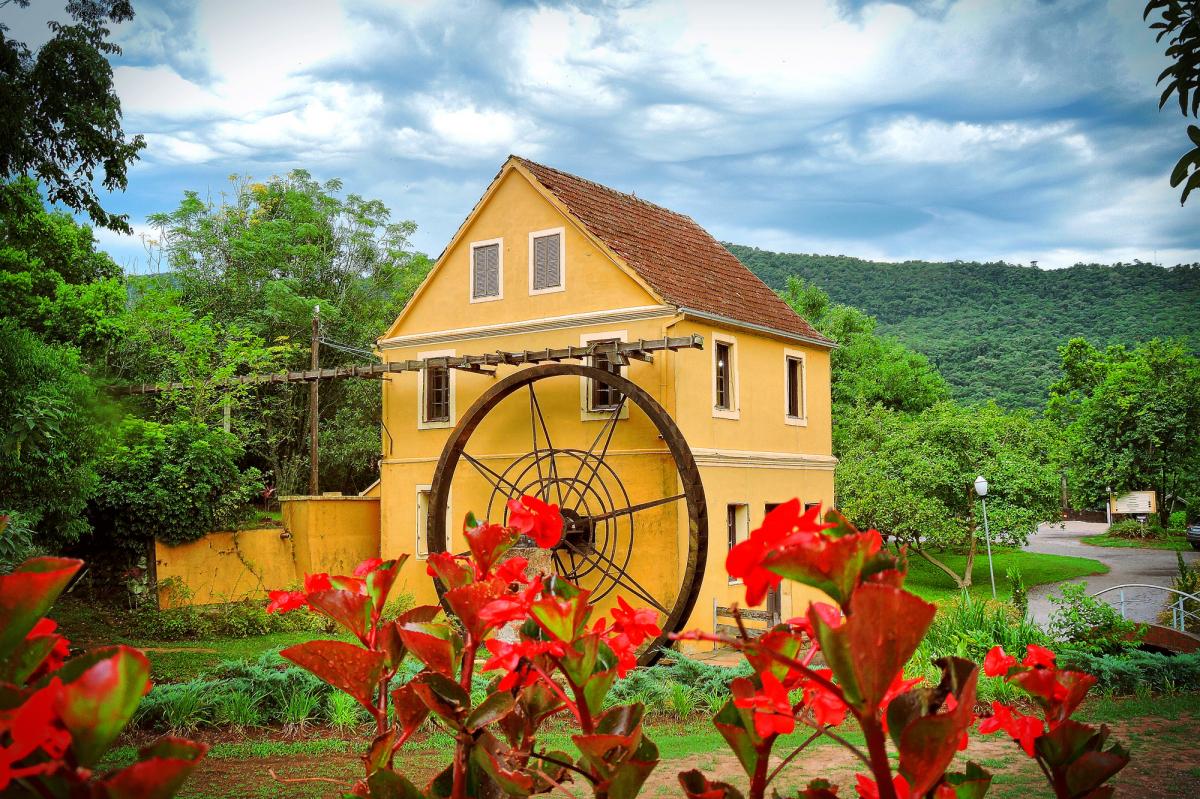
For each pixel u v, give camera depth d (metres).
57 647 1.26
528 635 1.50
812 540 1.01
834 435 31.67
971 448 27.36
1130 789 5.87
